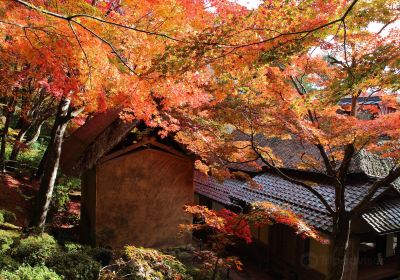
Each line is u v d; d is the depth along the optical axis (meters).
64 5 4.86
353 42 6.37
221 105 7.66
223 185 14.50
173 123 8.41
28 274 5.85
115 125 9.10
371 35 6.25
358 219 9.85
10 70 7.96
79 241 10.69
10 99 12.77
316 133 6.83
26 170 15.55
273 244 11.57
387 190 9.55
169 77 4.74
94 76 5.39
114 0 6.27
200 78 5.62
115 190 10.05
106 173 9.92
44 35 4.98
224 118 7.61
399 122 6.41
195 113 8.17
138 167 10.33
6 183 12.78
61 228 11.25
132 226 10.29
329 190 10.86
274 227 11.57
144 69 5.40
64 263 6.85
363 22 4.26
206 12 4.95
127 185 10.20
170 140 11.16
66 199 13.21
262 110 7.26
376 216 9.45
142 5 5.04
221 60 4.62
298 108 6.66
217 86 5.88
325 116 7.59
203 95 6.28
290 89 7.07
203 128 8.61
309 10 4.04
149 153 10.45
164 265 6.08
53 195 12.54
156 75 5.01
